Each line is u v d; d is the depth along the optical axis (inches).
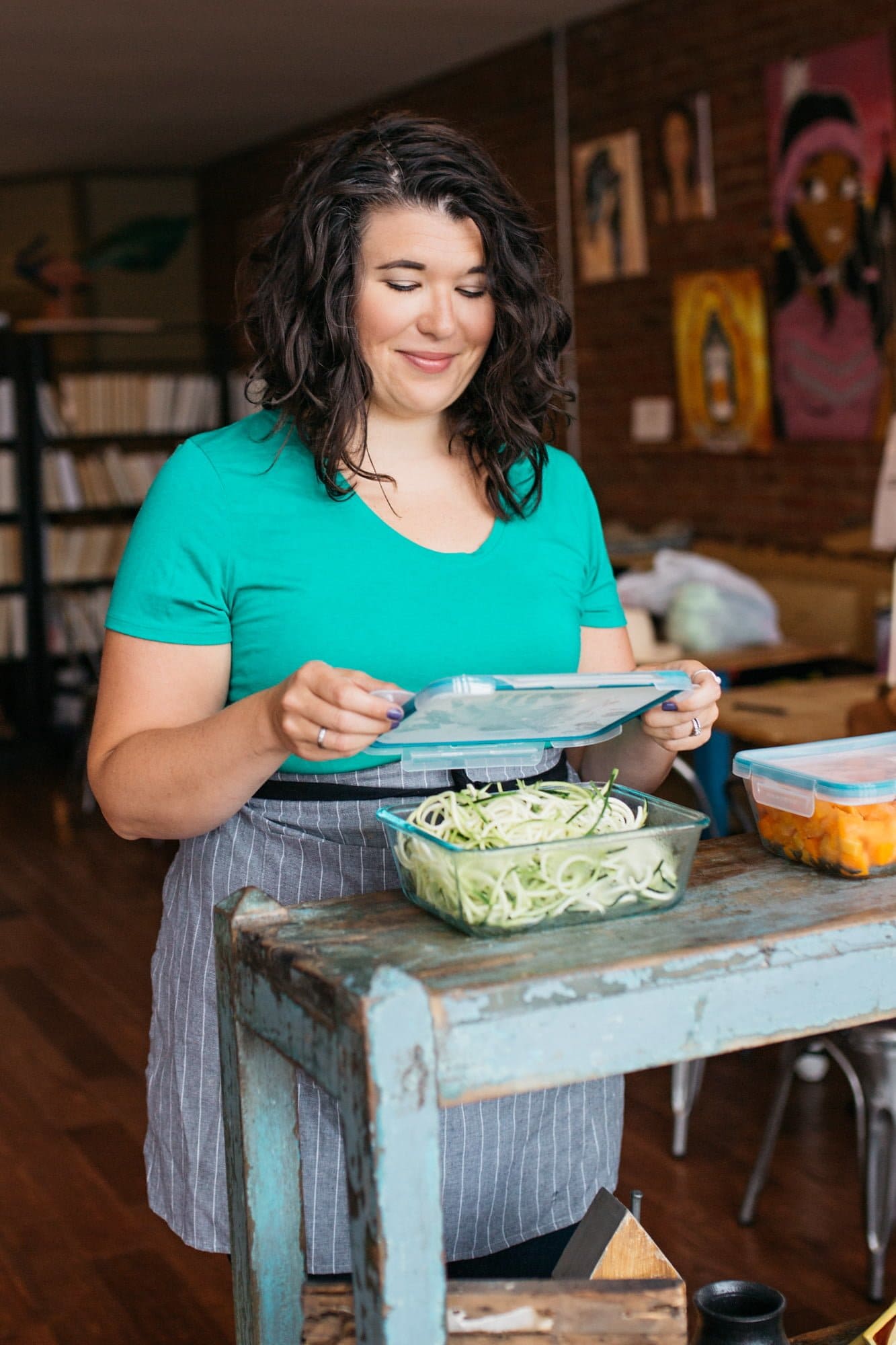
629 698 46.7
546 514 59.4
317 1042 39.8
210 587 54.5
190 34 262.5
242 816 55.9
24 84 297.9
